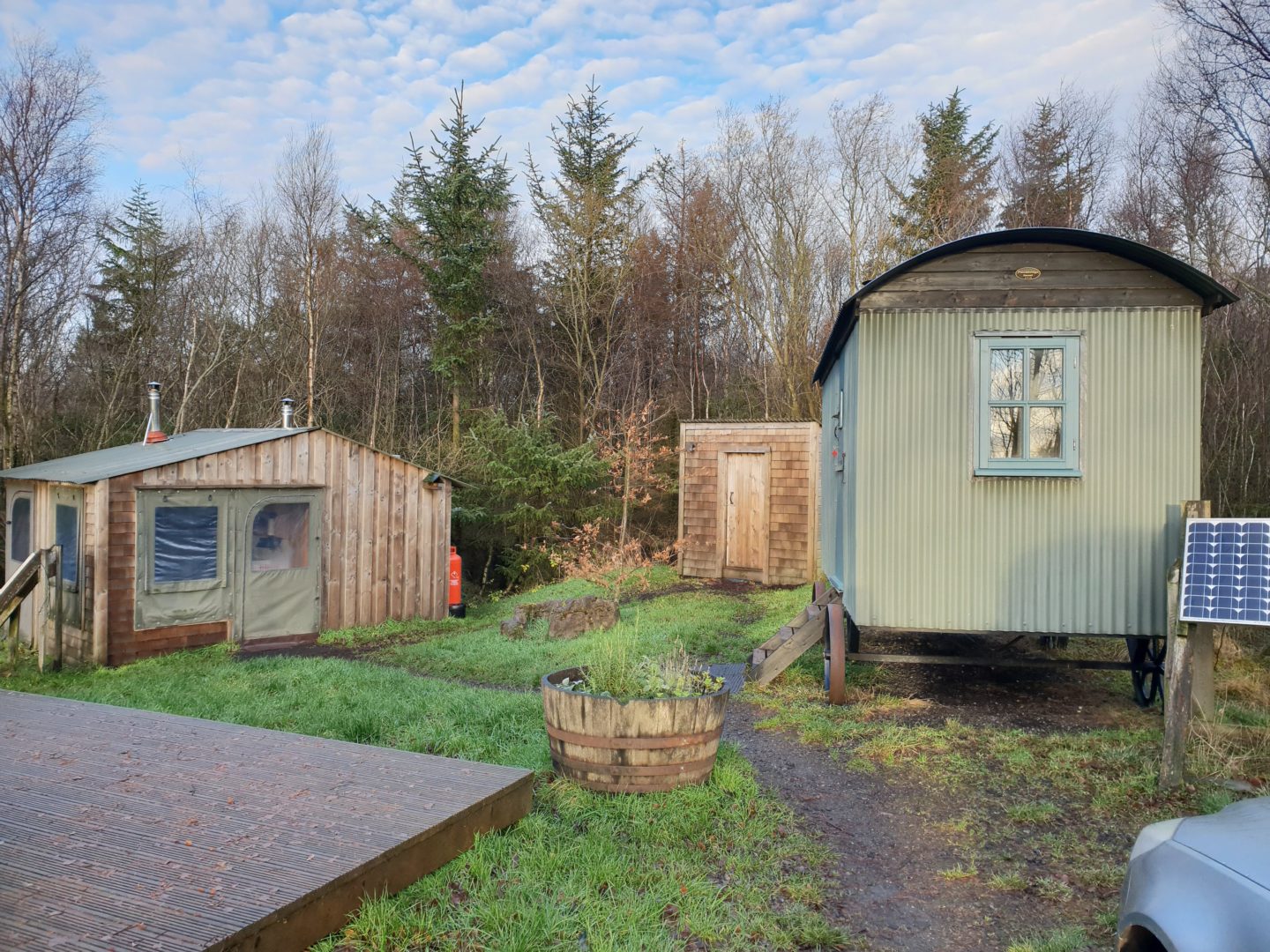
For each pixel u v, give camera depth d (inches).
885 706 275.6
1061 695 293.9
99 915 103.3
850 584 286.8
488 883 132.7
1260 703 267.9
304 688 297.1
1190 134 552.4
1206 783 194.5
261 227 868.0
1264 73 438.3
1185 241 642.2
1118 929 96.6
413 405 919.7
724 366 999.0
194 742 186.2
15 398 623.5
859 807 188.9
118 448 523.5
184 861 120.4
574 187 940.6
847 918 138.6
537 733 225.5
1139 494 263.6
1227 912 78.8
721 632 427.2
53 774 161.2
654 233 1001.5
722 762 204.7
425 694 278.8
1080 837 171.0
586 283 904.3
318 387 864.9
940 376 273.6
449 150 813.2
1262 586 187.3
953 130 913.5
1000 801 191.0
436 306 882.1
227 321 833.5
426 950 113.7
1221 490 589.3
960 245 267.7
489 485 677.3
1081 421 266.1
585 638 396.2
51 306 671.1
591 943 119.1
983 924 136.9
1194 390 261.3
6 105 608.7
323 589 464.1
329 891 114.5
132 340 794.8
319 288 837.8
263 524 440.1
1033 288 270.1
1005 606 269.3
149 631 395.9
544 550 647.8
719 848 159.2
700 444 667.4
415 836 132.1
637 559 643.5
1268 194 535.8
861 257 880.3
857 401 277.4
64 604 402.9
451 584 530.9
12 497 477.7
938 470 273.0
